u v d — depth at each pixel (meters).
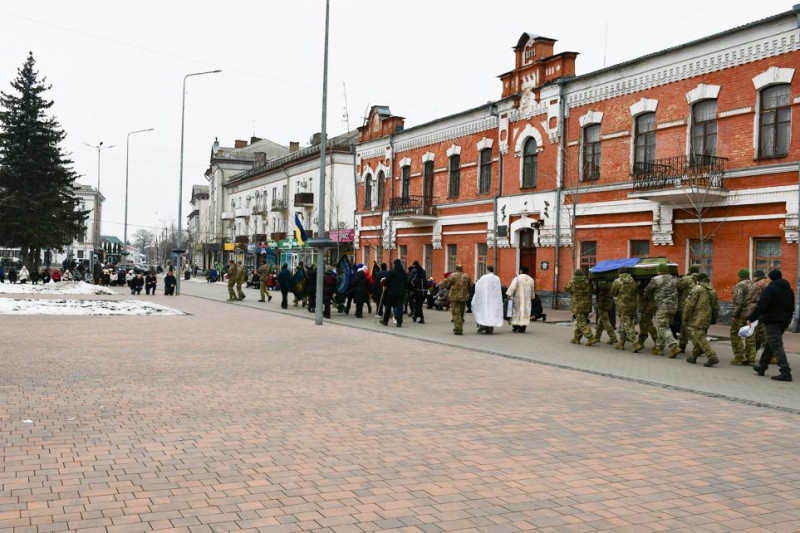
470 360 13.34
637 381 11.07
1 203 54.00
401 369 11.82
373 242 41.91
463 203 33.34
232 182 78.25
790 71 19.52
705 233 21.61
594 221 25.89
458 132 34.03
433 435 7.19
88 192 108.44
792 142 19.50
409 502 5.13
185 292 41.94
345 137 53.62
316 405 8.59
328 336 17.17
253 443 6.71
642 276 15.34
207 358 12.56
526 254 29.66
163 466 5.88
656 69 23.48
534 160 29.22
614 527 4.73
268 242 65.06
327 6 21.73
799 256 18.94
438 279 35.38
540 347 15.68
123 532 4.43
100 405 8.25
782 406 9.05
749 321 12.13
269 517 4.76
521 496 5.33
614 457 6.50
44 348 13.40
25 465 5.81
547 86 27.92
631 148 24.44
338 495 5.25
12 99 56.03
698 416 8.48
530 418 8.12
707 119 21.97
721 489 5.60
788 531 4.72
